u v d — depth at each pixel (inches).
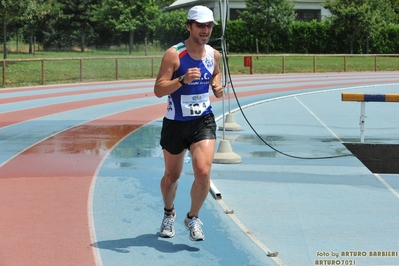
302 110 740.0
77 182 358.3
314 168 407.2
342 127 602.5
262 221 283.4
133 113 711.7
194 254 238.2
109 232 265.3
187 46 233.9
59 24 2225.6
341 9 1899.6
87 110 741.9
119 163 414.6
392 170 496.7
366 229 274.1
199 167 229.6
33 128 585.3
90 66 1364.4
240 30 1923.0
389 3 2076.8
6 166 404.2
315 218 289.9
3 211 296.8
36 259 231.5
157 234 262.8
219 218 286.7
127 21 1875.0
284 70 1507.1
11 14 1338.6
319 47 1985.7
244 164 415.5
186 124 235.6
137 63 1450.5
